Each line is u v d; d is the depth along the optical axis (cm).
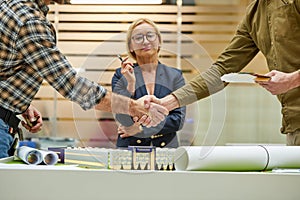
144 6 439
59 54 162
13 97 175
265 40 222
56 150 167
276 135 423
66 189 135
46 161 159
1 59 165
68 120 352
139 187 134
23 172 135
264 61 434
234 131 416
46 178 134
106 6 452
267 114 425
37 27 161
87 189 134
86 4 466
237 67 235
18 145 205
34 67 163
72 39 462
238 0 429
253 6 230
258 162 144
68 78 157
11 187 135
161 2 437
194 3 431
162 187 134
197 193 134
